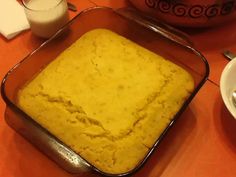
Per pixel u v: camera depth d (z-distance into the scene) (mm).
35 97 323
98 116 307
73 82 330
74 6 440
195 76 340
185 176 311
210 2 345
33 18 389
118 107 312
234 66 340
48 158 319
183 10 359
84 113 309
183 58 356
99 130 300
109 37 370
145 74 337
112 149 290
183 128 338
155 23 383
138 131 301
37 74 344
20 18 420
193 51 347
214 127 339
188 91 328
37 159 321
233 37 408
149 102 318
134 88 326
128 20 379
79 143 295
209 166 316
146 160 274
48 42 356
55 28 400
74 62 346
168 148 325
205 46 400
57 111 313
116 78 333
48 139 288
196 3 348
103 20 389
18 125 320
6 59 394
